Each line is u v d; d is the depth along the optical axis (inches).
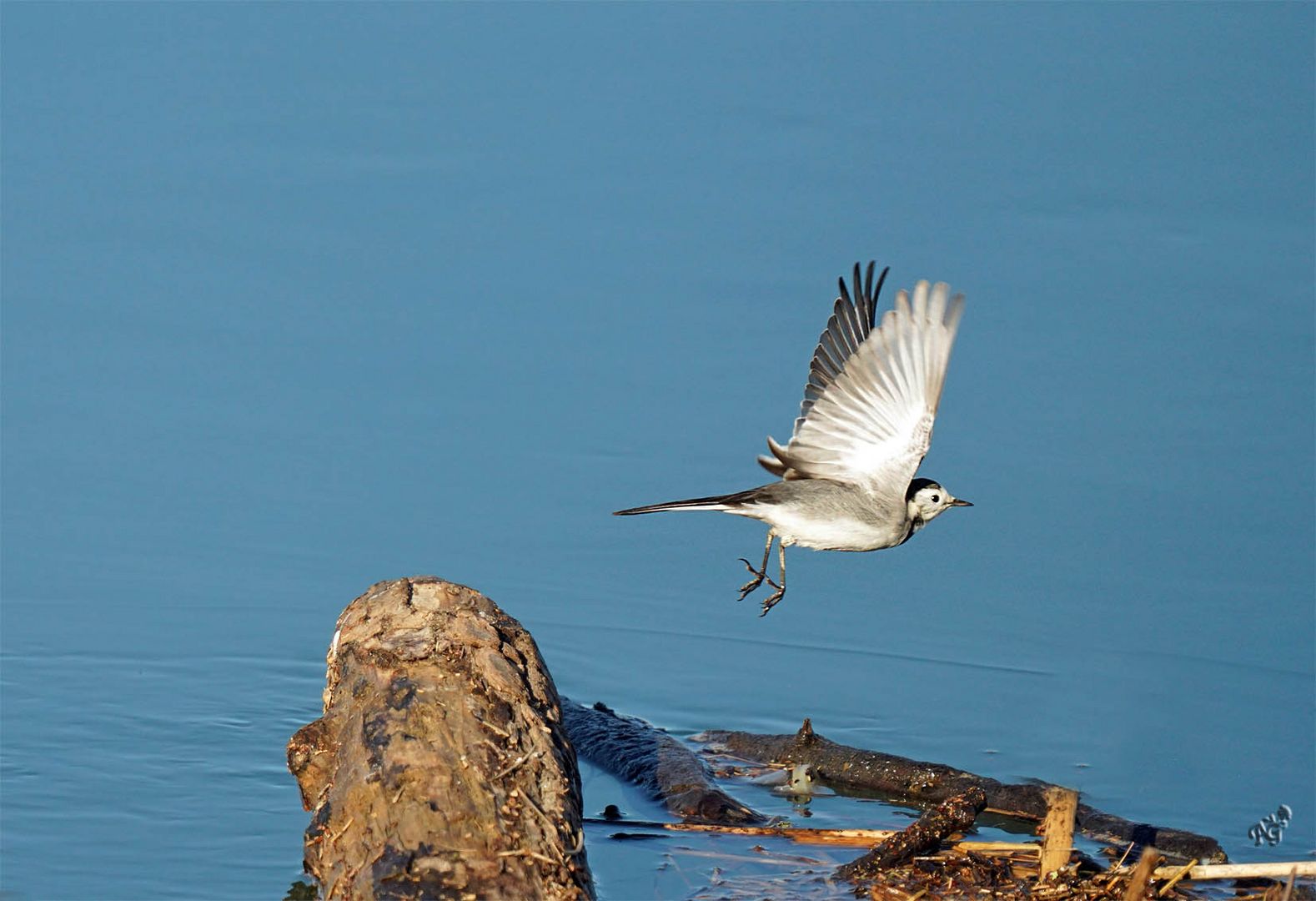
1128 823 598.5
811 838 588.4
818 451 559.5
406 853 473.7
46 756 647.1
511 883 472.7
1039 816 612.7
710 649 762.8
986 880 538.9
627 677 741.3
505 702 521.3
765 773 655.1
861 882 544.4
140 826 592.7
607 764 660.1
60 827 589.9
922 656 755.4
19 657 727.7
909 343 534.0
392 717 507.5
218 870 561.3
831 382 550.3
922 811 624.4
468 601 563.8
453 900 466.0
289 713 695.7
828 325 550.3
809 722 669.9
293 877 558.3
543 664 562.6
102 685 711.1
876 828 605.9
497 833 483.2
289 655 741.3
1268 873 513.0
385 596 561.9
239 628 757.9
